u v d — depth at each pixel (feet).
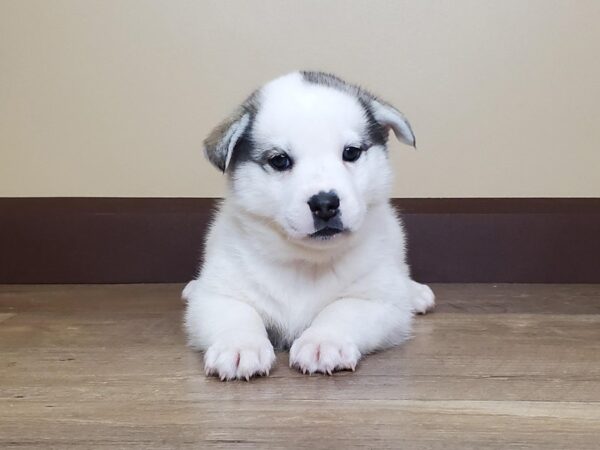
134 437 1.31
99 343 1.94
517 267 2.73
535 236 2.71
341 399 1.48
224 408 1.44
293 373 1.66
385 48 2.77
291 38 2.77
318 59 2.78
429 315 2.21
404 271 2.15
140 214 2.79
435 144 2.81
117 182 2.88
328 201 1.70
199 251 2.80
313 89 1.90
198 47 2.78
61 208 2.82
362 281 1.92
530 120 2.78
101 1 2.75
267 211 1.83
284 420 1.37
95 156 2.86
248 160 1.86
